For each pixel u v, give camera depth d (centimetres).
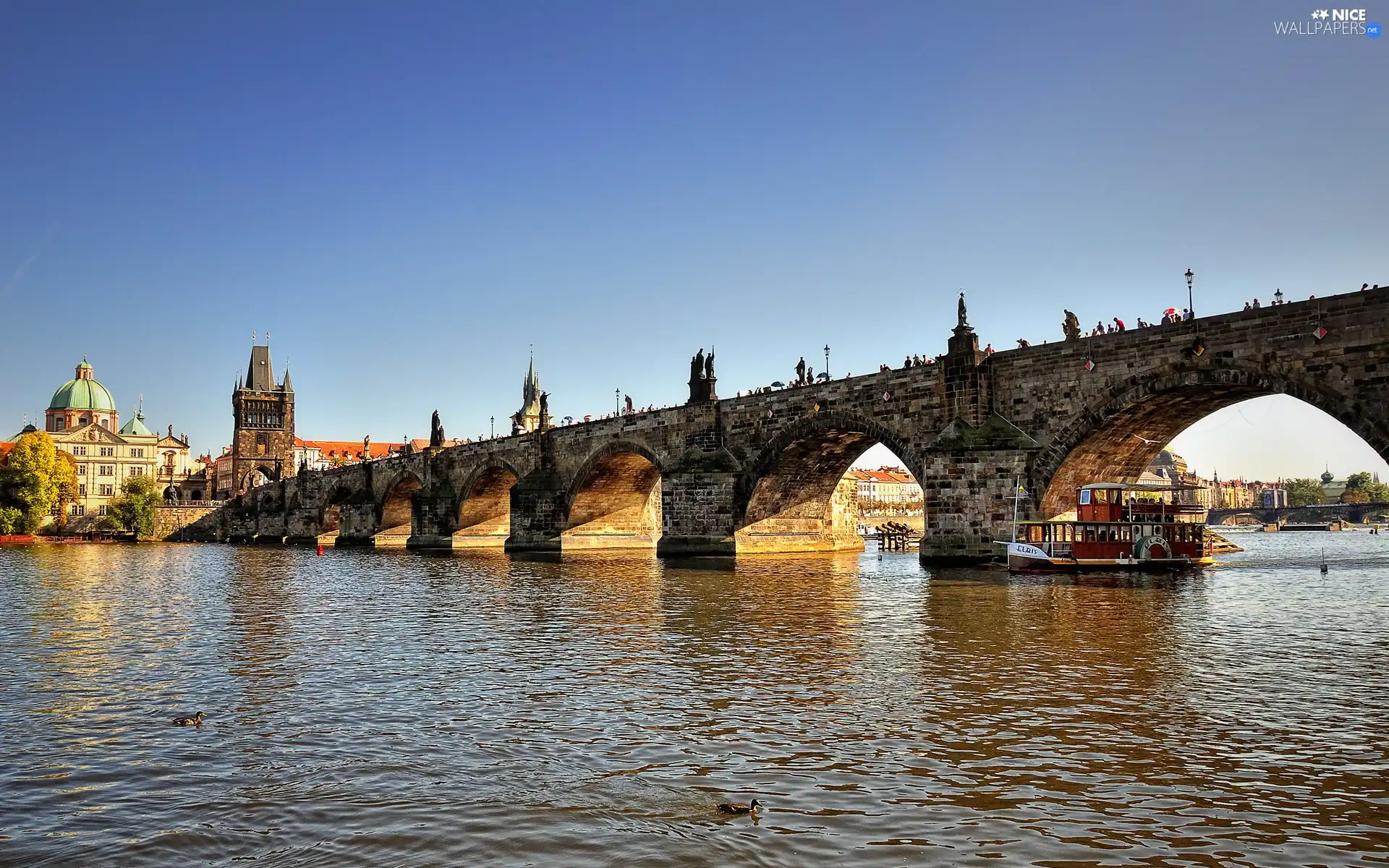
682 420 9181
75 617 4497
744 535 8744
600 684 2677
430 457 13625
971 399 6419
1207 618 3888
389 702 2483
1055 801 1686
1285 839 1515
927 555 6456
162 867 1438
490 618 4250
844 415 7456
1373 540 18300
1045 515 6147
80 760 1978
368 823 1603
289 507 18862
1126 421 5900
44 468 19688
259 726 2244
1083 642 3294
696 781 1805
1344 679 2650
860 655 3084
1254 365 5084
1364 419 4653
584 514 11106
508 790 1766
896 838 1527
